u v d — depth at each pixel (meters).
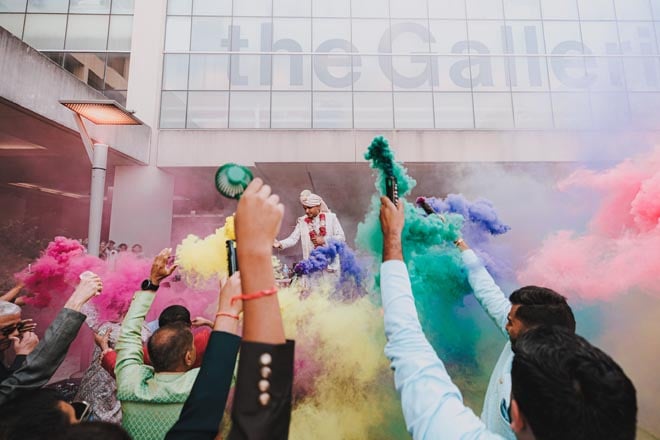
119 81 9.81
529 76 10.02
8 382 1.23
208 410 0.99
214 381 1.02
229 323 1.11
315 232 4.21
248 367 0.66
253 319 0.69
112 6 10.06
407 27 10.28
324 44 10.19
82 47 9.92
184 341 1.56
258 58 10.08
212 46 10.04
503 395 1.39
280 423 0.64
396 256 1.07
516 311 1.41
